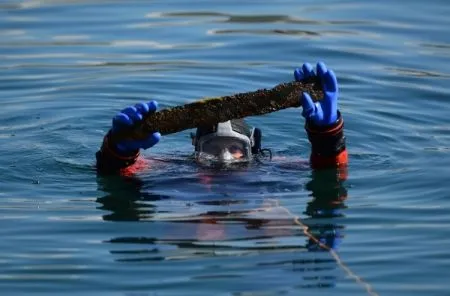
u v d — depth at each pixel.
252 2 26.34
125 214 14.60
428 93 20.39
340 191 15.42
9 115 19.50
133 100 20.33
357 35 23.69
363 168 16.50
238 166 16.22
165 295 12.07
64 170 16.55
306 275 12.57
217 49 22.91
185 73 21.56
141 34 23.97
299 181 15.73
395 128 18.70
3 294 12.20
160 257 13.14
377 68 21.77
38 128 18.88
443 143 17.92
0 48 23.12
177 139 18.28
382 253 13.20
